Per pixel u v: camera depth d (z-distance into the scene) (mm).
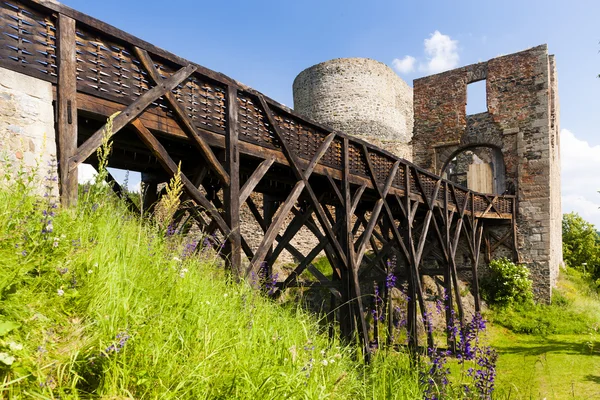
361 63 23828
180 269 2789
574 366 8727
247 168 5680
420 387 3252
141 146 4398
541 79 15914
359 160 7289
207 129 4262
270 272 6477
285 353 2436
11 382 1298
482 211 14094
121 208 3465
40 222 2168
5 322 1520
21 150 2705
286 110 5398
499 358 9719
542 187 15609
